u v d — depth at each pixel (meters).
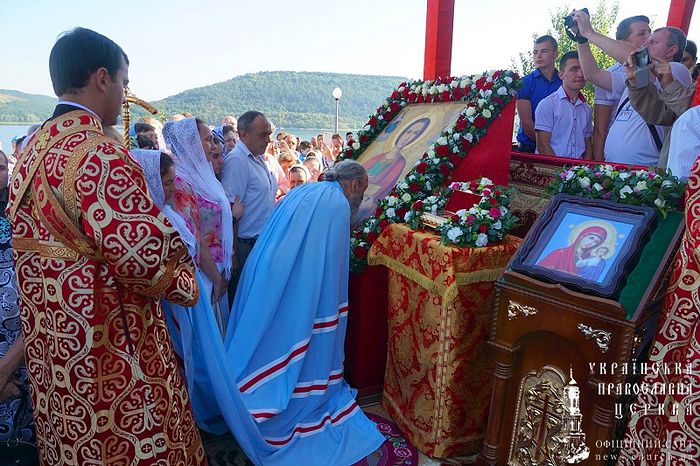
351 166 2.64
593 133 3.66
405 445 2.40
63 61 1.37
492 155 2.75
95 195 1.28
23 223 1.41
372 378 2.86
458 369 2.20
